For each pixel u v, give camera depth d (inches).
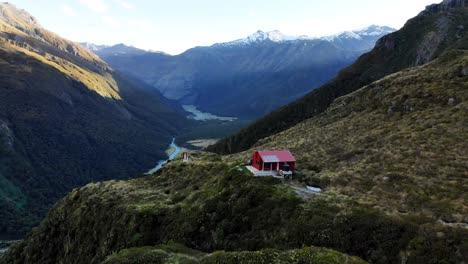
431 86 3117.6
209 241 1800.0
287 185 2005.4
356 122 3331.7
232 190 2039.9
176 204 2288.4
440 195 1569.9
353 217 1469.0
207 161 3395.7
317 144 3152.1
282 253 1307.8
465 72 3036.4
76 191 3449.8
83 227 2755.9
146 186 3144.7
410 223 1332.4
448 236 1212.5
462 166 1807.3
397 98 3233.3
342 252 1342.3
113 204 2684.5
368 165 2210.9
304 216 1581.0
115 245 2220.7
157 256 1546.5
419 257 1187.9
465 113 2444.6
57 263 2876.5
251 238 1637.6
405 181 1798.7
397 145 2364.7
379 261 1259.8
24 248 3462.1
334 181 2048.5
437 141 2198.6
